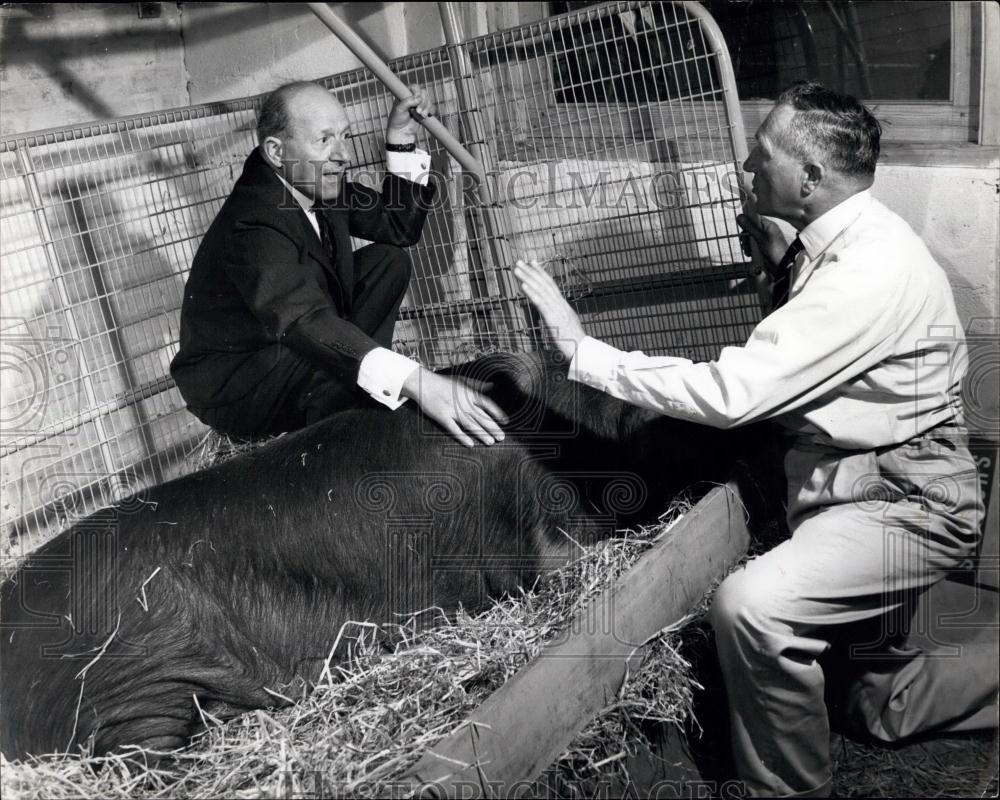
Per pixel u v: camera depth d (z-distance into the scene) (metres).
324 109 2.73
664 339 3.22
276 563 2.19
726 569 2.32
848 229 2.11
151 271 3.57
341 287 2.95
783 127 2.09
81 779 1.90
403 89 2.85
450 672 2.06
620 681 1.99
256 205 2.74
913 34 3.01
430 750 1.63
